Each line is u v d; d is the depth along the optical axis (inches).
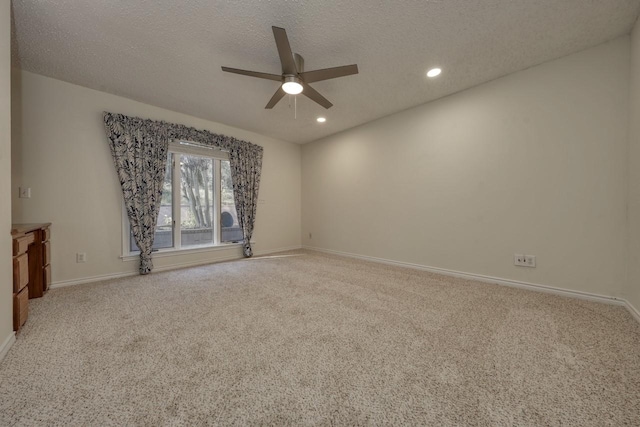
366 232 163.5
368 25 75.0
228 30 77.0
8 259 58.8
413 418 40.0
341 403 43.1
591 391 45.4
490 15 71.6
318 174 196.1
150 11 69.2
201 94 119.3
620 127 82.3
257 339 64.3
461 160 119.1
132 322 73.7
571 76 90.6
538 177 98.3
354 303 88.6
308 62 94.0
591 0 66.6
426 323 72.9
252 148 174.4
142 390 46.1
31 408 41.7
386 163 151.0
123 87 112.6
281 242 198.4
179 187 145.7
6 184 58.1
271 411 41.5
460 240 120.7
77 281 111.0
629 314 76.9
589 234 88.5
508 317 76.4
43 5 66.6
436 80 108.2
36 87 101.8
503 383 47.8
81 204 112.0
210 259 157.9
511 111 103.8
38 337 64.6
